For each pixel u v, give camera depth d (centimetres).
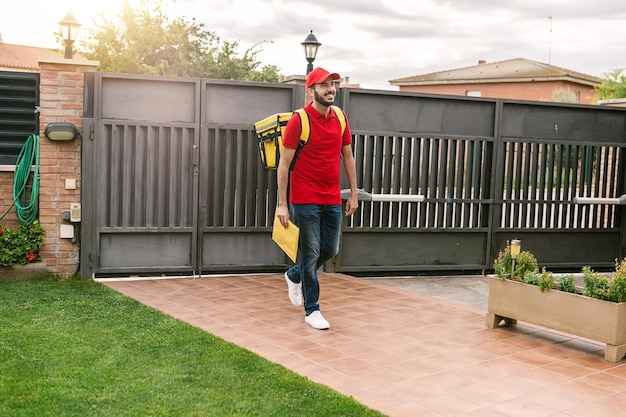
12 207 690
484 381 399
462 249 797
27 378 365
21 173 677
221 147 721
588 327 459
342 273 755
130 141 695
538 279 490
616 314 443
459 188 790
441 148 778
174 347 440
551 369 427
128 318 517
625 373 423
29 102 691
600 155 839
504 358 448
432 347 470
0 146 684
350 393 372
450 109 778
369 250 764
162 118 702
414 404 357
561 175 831
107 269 695
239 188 727
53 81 672
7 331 461
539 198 820
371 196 733
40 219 682
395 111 759
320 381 391
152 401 341
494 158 794
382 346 468
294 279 575
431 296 677
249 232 734
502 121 794
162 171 705
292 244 502
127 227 698
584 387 393
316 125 496
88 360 404
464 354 455
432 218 782
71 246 691
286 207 511
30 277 674
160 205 706
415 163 770
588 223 845
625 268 459
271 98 731
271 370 399
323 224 527
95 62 677
